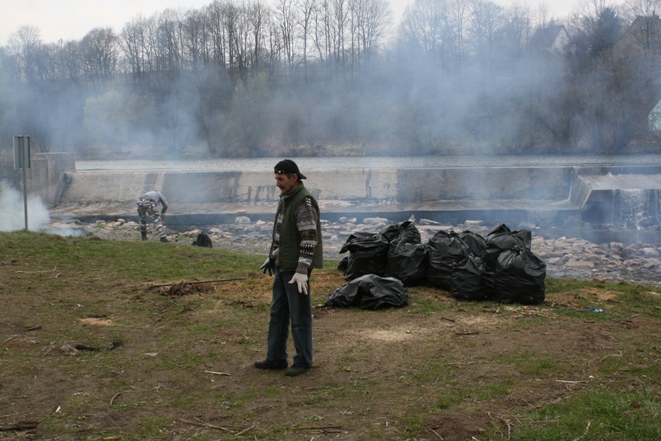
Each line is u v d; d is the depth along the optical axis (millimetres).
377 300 7449
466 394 4730
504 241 8055
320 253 5219
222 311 7250
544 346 5895
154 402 4680
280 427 4238
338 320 6992
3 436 4047
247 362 5598
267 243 16578
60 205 21672
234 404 4660
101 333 6309
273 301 5402
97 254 10414
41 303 7285
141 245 11586
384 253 8781
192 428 4238
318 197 21359
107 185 22172
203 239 13375
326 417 4395
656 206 18984
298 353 5316
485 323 6758
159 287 8266
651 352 5691
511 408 4461
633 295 8102
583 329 6488
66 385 4945
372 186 21422
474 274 7789
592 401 4434
